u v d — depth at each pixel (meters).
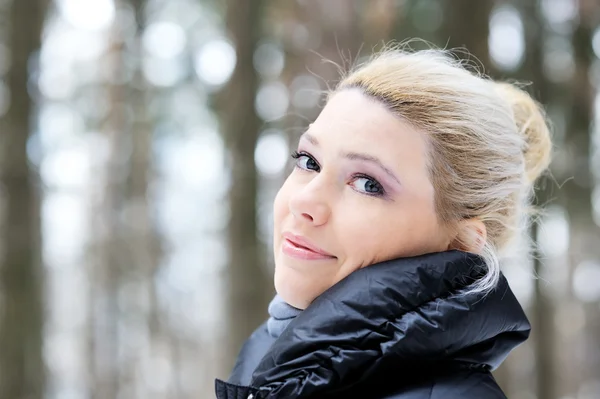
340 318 1.10
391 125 1.22
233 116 5.62
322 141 1.25
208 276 11.52
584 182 6.17
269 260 6.83
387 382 1.12
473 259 1.18
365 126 1.22
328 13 5.59
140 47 8.16
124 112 8.82
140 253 10.23
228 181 5.62
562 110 5.92
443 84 1.26
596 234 8.04
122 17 7.88
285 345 1.12
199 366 12.55
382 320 1.09
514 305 1.20
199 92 7.70
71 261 11.12
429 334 1.08
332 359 1.08
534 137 1.56
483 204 1.28
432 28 5.28
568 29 5.83
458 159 1.24
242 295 5.24
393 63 1.30
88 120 9.07
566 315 11.53
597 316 10.79
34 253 5.18
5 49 5.41
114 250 9.97
